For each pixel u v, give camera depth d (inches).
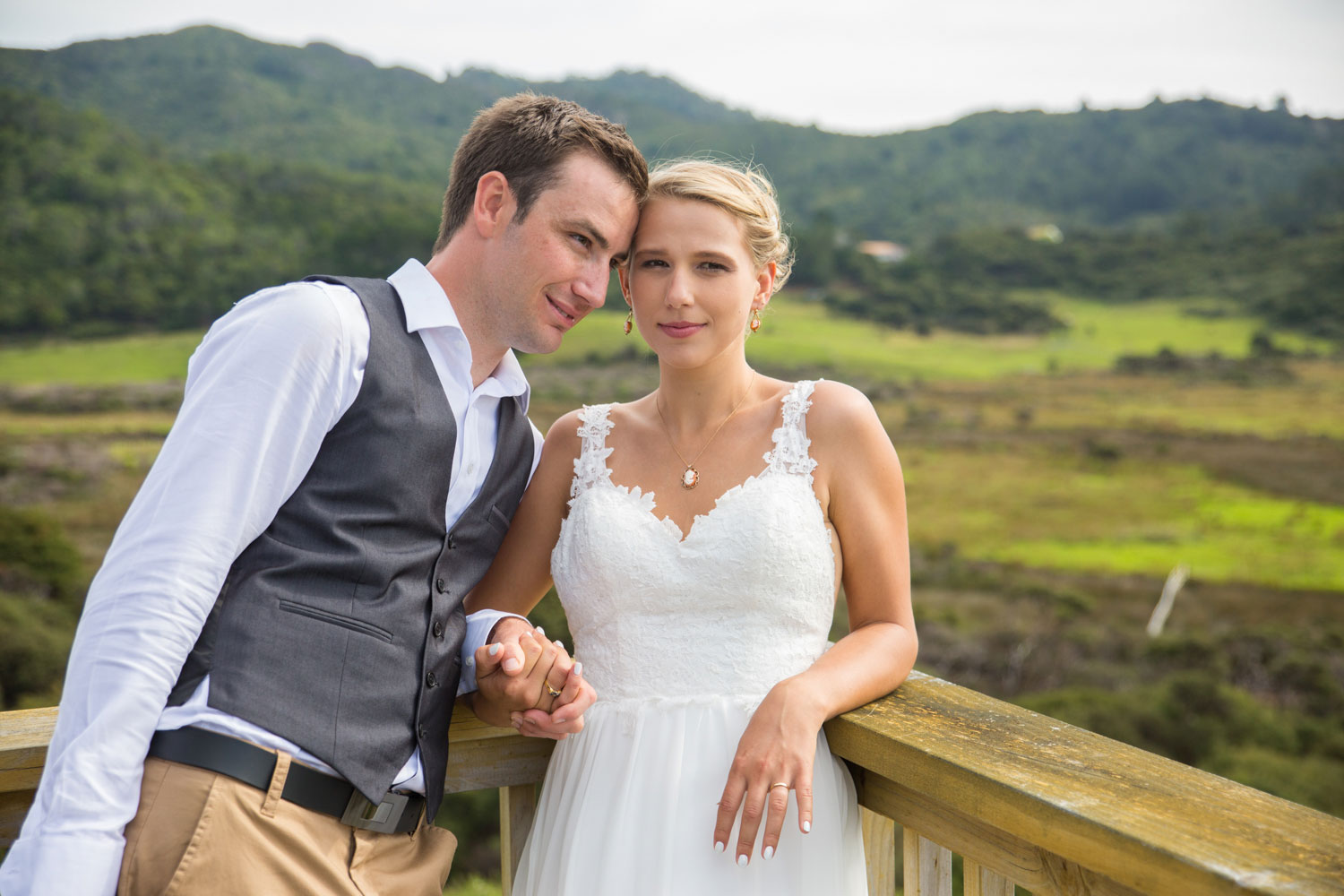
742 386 63.2
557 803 58.8
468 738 57.8
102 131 3582.7
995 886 48.4
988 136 6865.2
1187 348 3722.9
